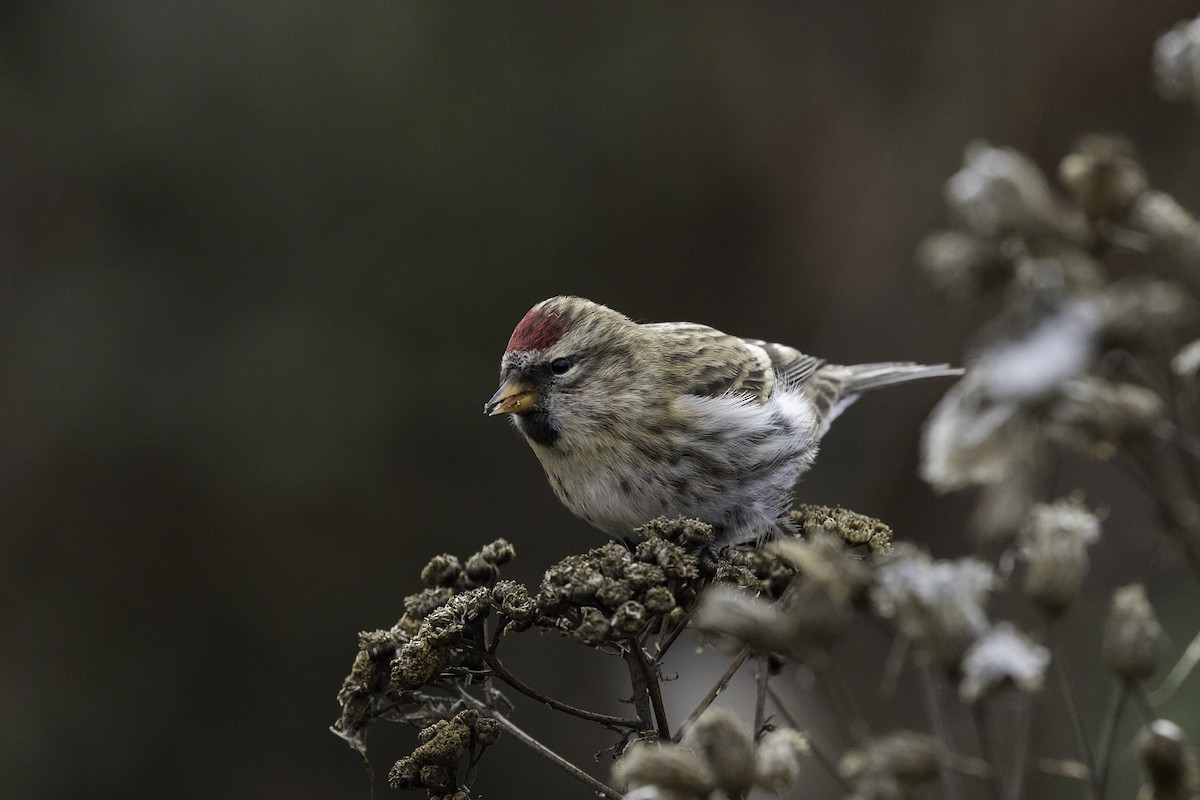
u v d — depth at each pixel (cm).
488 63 1364
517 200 1351
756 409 638
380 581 1290
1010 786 325
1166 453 375
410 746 1273
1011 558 392
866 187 1398
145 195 1320
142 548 1276
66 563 1273
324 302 1305
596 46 1402
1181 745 327
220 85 1319
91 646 1266
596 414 636
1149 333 353
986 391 375
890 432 1364
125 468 1273
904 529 1346
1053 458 398
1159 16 1304
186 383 1279
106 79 1324
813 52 1423
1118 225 396
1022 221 393
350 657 1280
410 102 1334
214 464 1265
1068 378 349
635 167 1395
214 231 1318
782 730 361
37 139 1316
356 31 1327
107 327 1292
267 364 1279
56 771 1234
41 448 1269
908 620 327
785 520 521
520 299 1338
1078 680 942
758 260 1417
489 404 647
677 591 467
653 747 342
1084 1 1333
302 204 1318
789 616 358
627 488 638
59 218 1316
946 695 396
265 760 1262
